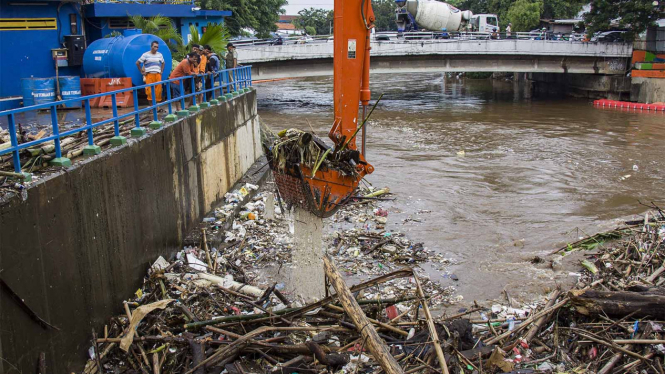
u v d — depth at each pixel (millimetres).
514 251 11961
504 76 60406
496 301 9516
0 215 5582
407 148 23516
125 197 8633
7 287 5625
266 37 47344
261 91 48344
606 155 21781
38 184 6324
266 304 8945
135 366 7016
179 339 7312
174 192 10984
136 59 15109
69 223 6930
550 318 8047
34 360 6062
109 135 9531
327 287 8195
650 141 24469
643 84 36094
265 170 18234
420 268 10969
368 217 14156
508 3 59906
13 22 14586
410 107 37594
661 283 9070
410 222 13883
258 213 14164
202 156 12938
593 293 7902
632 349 7137
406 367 6777
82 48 15570
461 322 7641
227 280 9555
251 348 7168
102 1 19469
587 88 40906
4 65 14562
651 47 37344
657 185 17484
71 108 14062
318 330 7363
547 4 57594
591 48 37781
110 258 8055
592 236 12391
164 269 9422
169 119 11305
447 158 21516
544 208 15156
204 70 15062
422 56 37938
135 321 7484
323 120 30922
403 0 49156
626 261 10273
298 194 8336
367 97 8570
